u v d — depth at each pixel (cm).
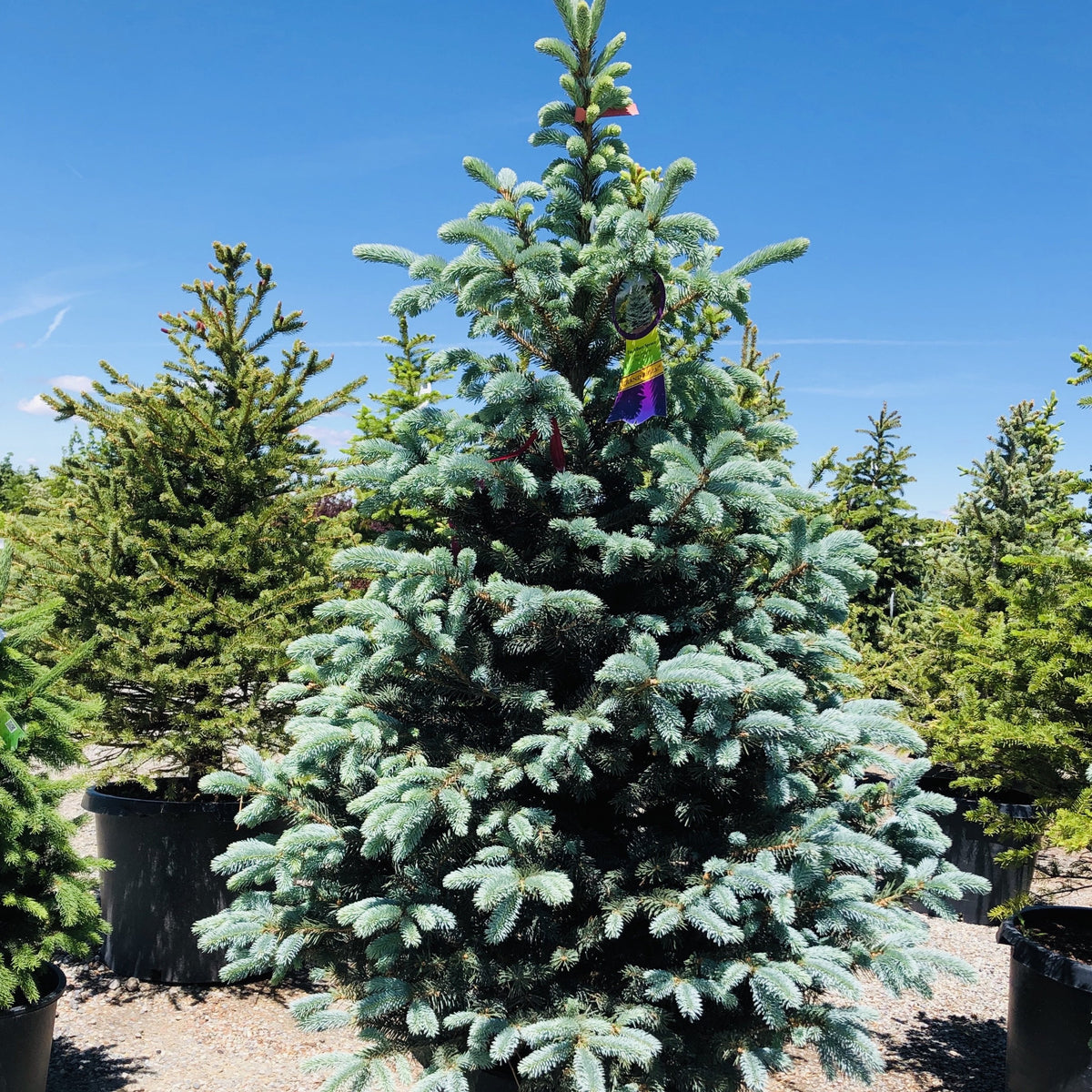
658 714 258
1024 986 359
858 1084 381
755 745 277
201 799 503
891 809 322
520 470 289
